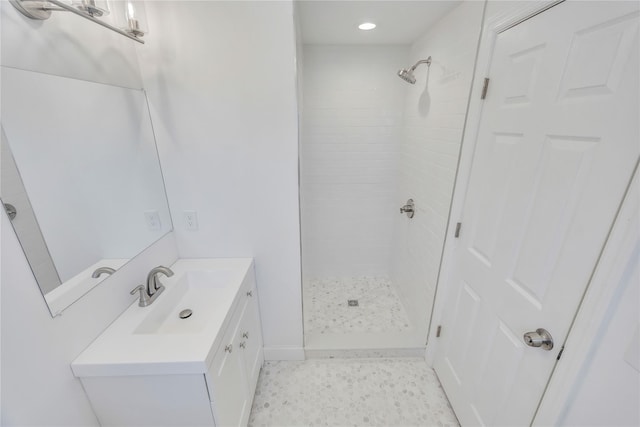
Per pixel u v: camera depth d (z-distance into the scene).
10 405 0.75
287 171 1.48
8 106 0.74
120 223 1.17
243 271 1.50
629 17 0.65
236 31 1.26
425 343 1.99
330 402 1.66
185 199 1.52
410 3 1.45
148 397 1.00
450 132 1.55
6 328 0.73
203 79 1.32
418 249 2.11
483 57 1.22
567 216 0.84
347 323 2.31
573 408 0.84
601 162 0.73
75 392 0.94
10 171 0.74
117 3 1.08
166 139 1.41
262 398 1.69
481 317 1.30
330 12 1.57
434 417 1.58
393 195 2.67
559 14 0.84
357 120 2.42
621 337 0.70
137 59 1.28
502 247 1.14
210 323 1.11
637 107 0.64
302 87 2.17
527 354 1.01
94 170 1.04
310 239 2.80
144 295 1.21
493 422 1.22
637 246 0.65
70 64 0.93
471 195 1.37
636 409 0.68
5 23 0.73
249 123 1.39
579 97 0.79
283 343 1.91
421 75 2.00
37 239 0.81
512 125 1.07
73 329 0.93
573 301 0.82
